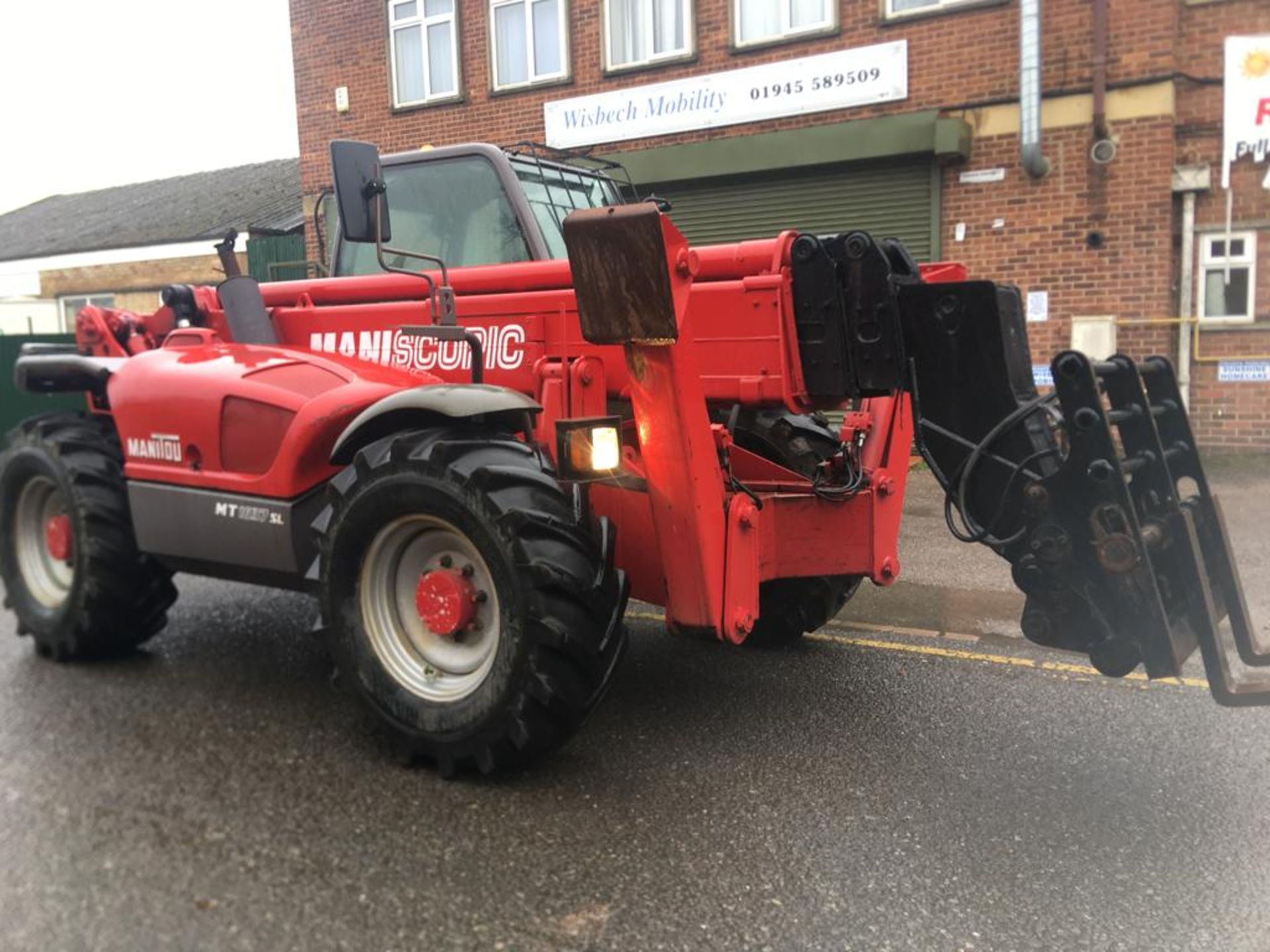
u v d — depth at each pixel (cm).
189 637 495
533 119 1269
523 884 270
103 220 2289
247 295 469
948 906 262
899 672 452
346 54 1391
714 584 345
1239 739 373
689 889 269
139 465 420
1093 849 292
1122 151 972
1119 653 308
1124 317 991
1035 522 311
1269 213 955
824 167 1100
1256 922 255
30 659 459
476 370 368
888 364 347
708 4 1145
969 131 1026
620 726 386
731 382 384
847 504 417
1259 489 844
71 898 260
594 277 315
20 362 473
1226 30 945
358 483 341
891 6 1058
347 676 351
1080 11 973
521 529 311
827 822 308
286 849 286
